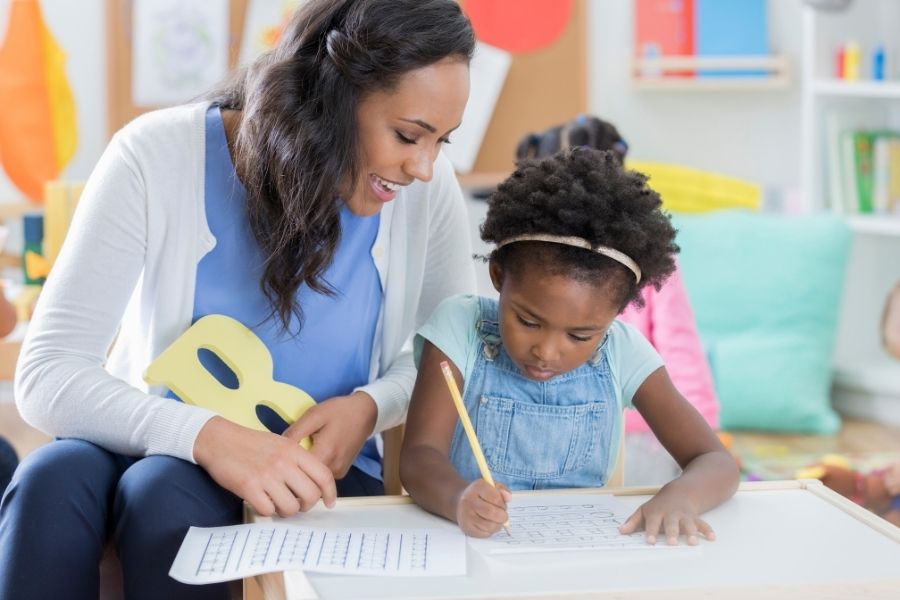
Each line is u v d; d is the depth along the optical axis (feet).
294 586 3.20
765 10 12.12
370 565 3.42
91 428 4.27
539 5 11.78
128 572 4.00
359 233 4.82
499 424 4.65
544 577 3.38
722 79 12.00
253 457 4.06
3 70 10.84
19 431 10.28
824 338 10.85
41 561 3.90
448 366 4.16
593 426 4.69
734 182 11.89
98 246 4.48
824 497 4.20
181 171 4.59
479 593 3.23
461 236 5.27
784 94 12.50
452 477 4.09
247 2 11.19
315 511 4.09
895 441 10.35
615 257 4.16
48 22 11.14
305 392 4.81
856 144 11.36
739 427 10.80
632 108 12.47
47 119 10.99
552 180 4.25
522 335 4.26
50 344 4.44
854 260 11.78
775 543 3.70
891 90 10.62
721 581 3.36
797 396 10.61
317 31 4.40
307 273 4.53
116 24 11.13
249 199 4.55
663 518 3.79
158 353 4.66
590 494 4.25
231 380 4.79
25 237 9.68
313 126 4.27
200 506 4.05
